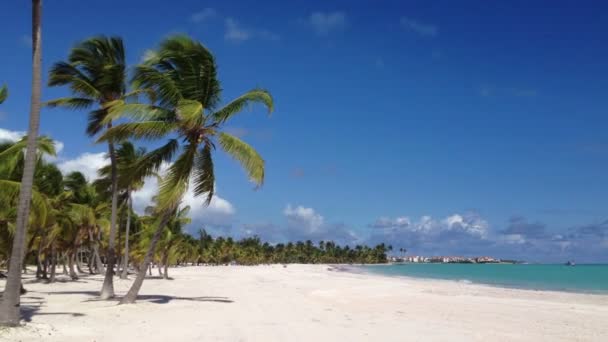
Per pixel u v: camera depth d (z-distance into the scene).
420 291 37.84
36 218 20.48
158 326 15.07
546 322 19.72
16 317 13.33
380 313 21.17
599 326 18.75
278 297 28.28
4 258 31.97
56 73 21.56
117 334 13.38
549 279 78.94
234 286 38.78
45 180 33.28
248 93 21.75
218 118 21.56
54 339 12.23
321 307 23.03
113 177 23.95
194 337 13.25
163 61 21.05
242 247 174.62
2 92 17.81
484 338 14.94
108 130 18.95
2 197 18.00
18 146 17.53
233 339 13.09
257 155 20.62
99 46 22.17
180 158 20.97
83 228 41.94
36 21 14.10
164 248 50.94
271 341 13.00
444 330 16.25
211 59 21.00
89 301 22.11
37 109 14.15
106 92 22.75
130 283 39.53
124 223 57.66
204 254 146.38
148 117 19.55
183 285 38.19
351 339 13.72
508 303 28.16
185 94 21.19
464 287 46.53
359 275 82.69
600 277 89.94
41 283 36.16
